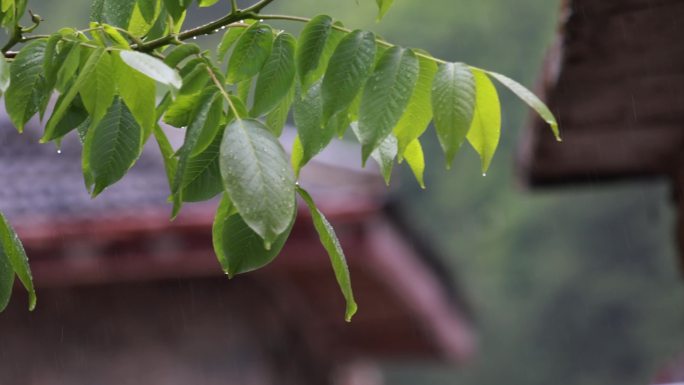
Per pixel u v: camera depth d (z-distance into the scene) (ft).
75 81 8.21
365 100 8.26
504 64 161.79
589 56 18.19
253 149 7.35
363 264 31.73
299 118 8.59
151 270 28.60
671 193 27.58
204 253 28.53
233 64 8.69
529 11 163.43
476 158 156.25
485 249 154.81
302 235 29.89
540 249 152.87
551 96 20.54
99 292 31.94
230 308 33.45
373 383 75.25
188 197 8.48
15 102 8.41
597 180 27.43
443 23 162.50
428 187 156.04
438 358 56.03
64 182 29.37
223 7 62.85
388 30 162.09
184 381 32.50
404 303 41.86
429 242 39.17
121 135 8.57
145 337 32.32
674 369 27.63
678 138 24.08
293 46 8.73
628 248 150.10
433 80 8.23
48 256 28.19
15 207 28.50
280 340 36.50
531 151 25.21
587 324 149.48
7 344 30.83
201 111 8.05
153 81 8.02
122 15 9.12
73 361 31.37
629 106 21.27
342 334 51.06
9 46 8.93
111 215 28.14
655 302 146.82
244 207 7.21
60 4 113.91
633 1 15.98
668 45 17.69
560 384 149.79
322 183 30.42
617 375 148.66
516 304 152.56
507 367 151.43
